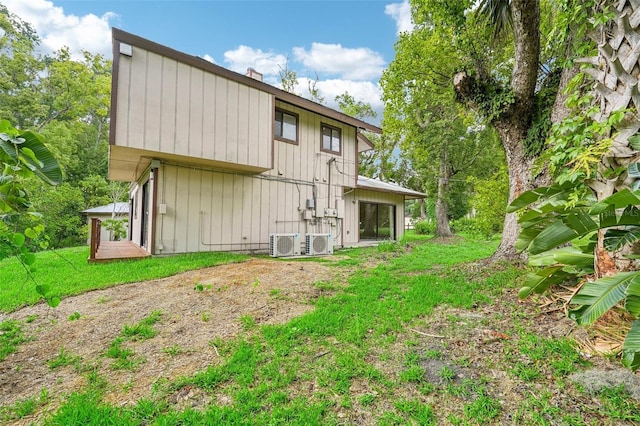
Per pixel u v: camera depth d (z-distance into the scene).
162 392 1.96
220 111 6.79
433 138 14.88
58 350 2.56
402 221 14.01
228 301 3.77
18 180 2.16
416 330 2.83
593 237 2.91
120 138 5.54
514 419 1.66
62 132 18.31
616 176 2.40
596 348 2.25
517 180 5.34
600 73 2.70
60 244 17.05
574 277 3.51
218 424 1.64
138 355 2.47
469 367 2.17
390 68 10.08
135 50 5.73
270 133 7.69
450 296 3.72
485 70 5.76
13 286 4.36
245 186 8.33
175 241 7.15
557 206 2.84
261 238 8.61
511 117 5.27
